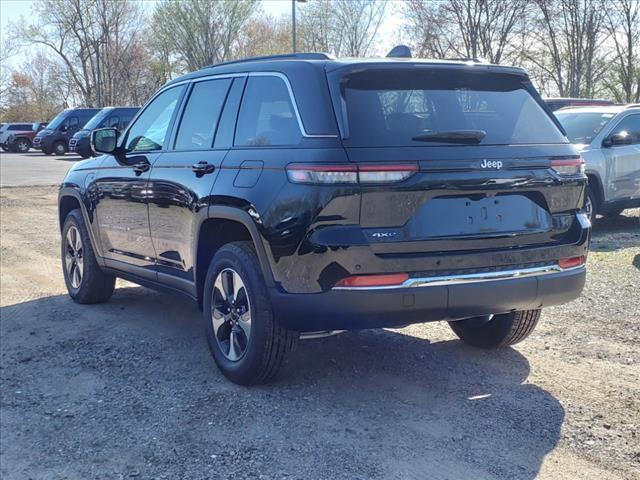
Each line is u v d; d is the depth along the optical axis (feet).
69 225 21.93
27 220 42.45
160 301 22.20
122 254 19.48
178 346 17.49
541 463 11.30
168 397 14.29
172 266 17.19
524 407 13.44
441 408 13.43
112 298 22.70
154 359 16.60
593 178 33.01
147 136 18.76
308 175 12.59
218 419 13.14
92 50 196.24
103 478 11.27
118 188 18.98
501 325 16.14
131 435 12.69
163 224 17.06
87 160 22.04
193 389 14.62
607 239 31.68
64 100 231.91
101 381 15.34
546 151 13.91
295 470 11.19
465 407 13.47
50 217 43.86
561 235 14.01
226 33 160.35
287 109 13.85
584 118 35.19
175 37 159.63
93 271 21.24
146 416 13.44
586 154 32.89
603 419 12.87
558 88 102.01
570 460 11.39
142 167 17.92
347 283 12.38
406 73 13.74
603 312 19.74
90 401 14.30
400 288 12.44
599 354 16.35
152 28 166.91
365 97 13.24
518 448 11.80
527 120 14.34
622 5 96.63
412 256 12.53
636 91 100.78
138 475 11.29
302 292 12.71
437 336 17.98
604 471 11.05
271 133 14.01
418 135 12.93
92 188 20.39
